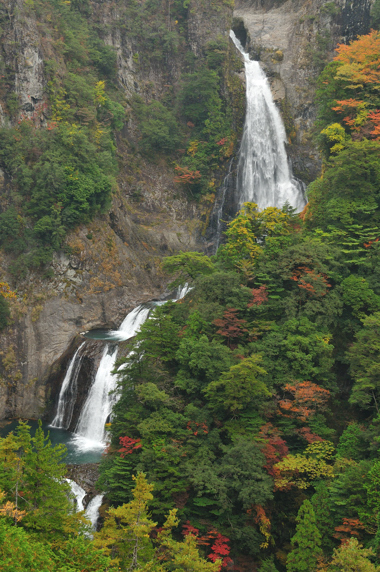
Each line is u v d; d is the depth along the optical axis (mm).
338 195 50312
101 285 68062
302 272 44688
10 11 68375
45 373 61875
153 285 74125
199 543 29969
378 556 25688
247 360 36688
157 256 77750
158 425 35188
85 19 84625
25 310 63312
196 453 34438
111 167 75688
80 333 64938
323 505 30172
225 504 31203
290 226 51000
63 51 74062
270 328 41438
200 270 50281
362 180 49094
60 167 65562
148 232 79625
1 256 64188
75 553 21062
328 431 36312
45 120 69312
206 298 45750
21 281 64188
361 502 28953
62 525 25359
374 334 38469
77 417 55531
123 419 37875
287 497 34219
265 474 32406
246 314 43781
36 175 65562
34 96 68500
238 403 35844
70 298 65562
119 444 36938
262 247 50094
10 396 60844
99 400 53938
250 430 35531
